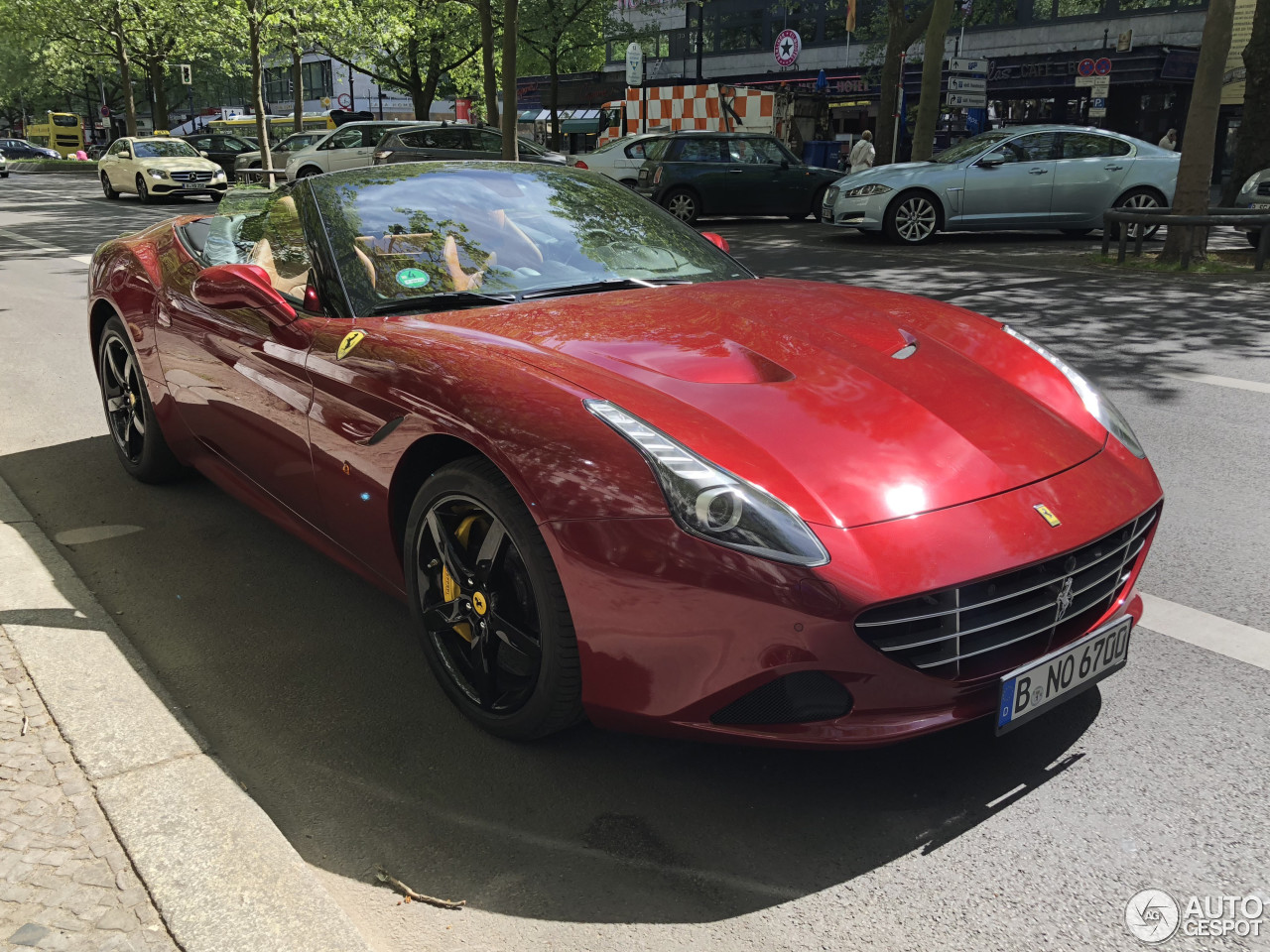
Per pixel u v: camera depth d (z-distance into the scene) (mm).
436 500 2291
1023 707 1992
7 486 3986
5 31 37906
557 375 2201
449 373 2287
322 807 2123
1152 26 27703
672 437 1973
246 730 2414
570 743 2350
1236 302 8047
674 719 1973
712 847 1985
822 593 1795
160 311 3609
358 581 3256
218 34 30797
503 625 2215
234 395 3098
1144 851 1940
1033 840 1979
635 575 1896
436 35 30016
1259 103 12703
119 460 4398
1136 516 2148
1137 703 2447
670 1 32188
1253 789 2115
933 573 1842
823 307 2766
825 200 13914
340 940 1663
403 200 3121
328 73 54094
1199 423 4805
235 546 3516
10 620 2768
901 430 2104
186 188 22266
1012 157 12836
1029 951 1704
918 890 1854
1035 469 2121
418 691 2592
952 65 19406
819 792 2148
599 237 3227
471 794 2162
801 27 34969
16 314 8203
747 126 23000
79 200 23453
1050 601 2016
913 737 1912
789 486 1908
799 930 1762
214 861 1834
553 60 29469
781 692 1896
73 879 1782
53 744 2188
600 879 1903
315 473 2729
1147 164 12852
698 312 2658
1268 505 3760
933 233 12953
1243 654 2678
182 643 2848
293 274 3086
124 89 35250
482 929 1776
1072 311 7723
